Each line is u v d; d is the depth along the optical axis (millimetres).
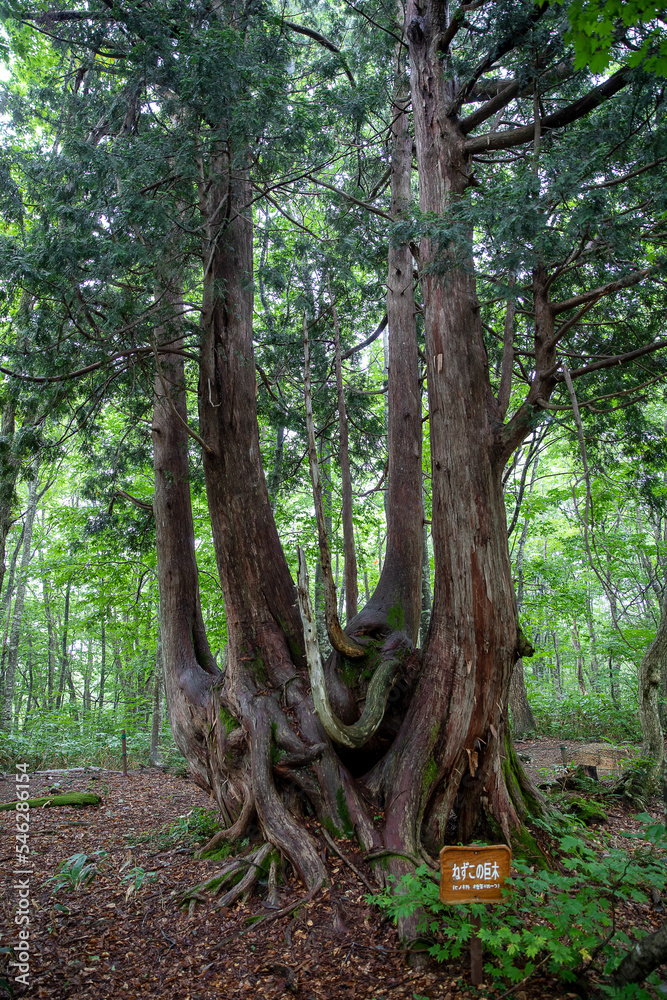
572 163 5027
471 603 5926
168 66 6383
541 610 18062
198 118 6309
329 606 6316
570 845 3709
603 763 10219
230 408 7395
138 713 17812
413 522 7746
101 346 6289
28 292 6363
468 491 6059
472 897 3633
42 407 7016
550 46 5785
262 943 4715
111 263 5930
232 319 7535
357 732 5770
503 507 6301
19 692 25031
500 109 7070
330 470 14930
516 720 14547
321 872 5305
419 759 5742
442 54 6801
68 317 6199
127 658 21078
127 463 10219
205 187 7121
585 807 7598
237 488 7305
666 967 4254
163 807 9461
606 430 9477
